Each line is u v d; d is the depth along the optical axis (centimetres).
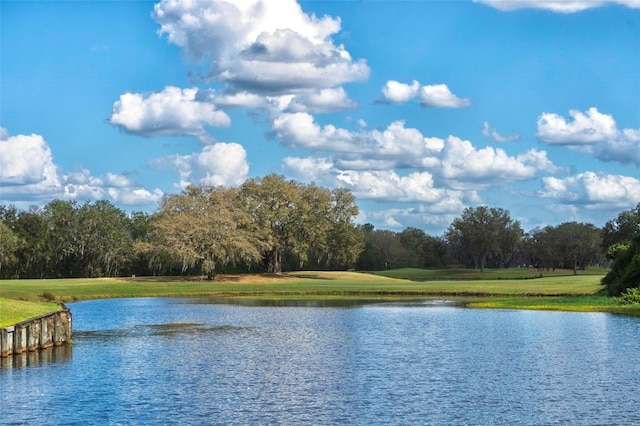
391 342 4312
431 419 2502
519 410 2612
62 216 14562
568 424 2434
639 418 2505
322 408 2653
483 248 19638
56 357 3750
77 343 4312
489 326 5097
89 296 8450
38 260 14225
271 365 3528
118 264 14962
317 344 4244
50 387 2989
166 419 2505
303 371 3356
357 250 13400
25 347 3856
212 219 11294
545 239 19588
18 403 2714
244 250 11256
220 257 11119
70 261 14925
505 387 2981
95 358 3722
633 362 3538
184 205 11738
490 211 19975
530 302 6931
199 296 8956
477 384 3039
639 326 4959
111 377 3209
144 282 10456
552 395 2834
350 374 3278
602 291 7300
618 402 2720
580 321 5325
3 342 3703
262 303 7700
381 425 2434
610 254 7450
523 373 3275
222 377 3212
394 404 2708
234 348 4103
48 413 2572
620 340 4275
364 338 4512
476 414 2559
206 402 2739
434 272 18112
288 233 12825
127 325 5375
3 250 13262
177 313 6412
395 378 3184
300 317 5972
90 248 14500
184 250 10869
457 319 5634
